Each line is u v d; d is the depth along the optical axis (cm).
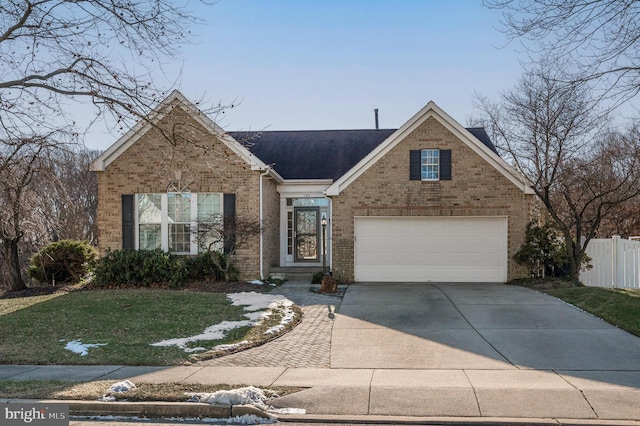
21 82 1008
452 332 1104
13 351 970
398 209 1809
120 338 1052
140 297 1430
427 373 836
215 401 693
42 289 1686
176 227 1812
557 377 807
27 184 1498
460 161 1800
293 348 1002
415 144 1811
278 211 2094
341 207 1825
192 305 1335
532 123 1984
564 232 1711
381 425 650
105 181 1819
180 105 1452
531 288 1638
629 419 642
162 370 860
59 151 1391
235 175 1795
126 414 690
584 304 1337
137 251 1742
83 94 979
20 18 1010
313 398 718
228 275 1741
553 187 1950
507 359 915
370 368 870
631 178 2072
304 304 1417
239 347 994
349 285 1755
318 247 2097
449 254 1803
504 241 1788
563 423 634
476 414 664
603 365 872
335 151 2295
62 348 989
